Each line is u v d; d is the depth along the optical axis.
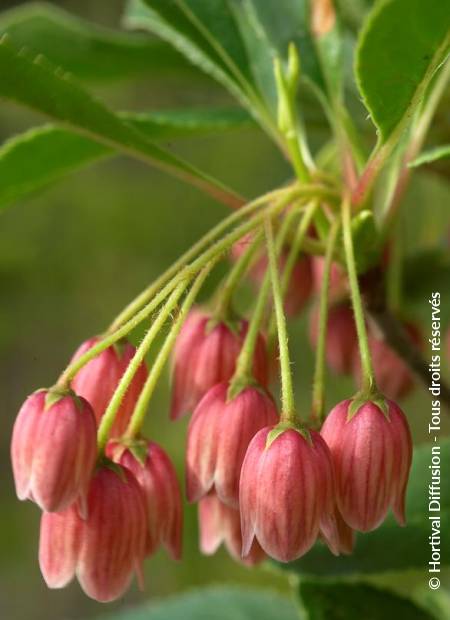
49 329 0.53
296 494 0.15
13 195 0.20
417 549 0.19
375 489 0.15
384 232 0.18
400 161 0.18
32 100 0.17
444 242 0.22
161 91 0.52
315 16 0.19
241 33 0.19
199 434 0.16
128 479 0.16
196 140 0.51
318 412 0.16
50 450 0.15
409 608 0.20
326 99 0.19
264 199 0.17
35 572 0.49
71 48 0.23
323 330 0.16
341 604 0.20
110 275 0.52
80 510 0.15
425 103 0.18
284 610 0.23
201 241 0.16
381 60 0.16
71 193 0.52
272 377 0.17
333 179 0.18
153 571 0.43
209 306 0.17
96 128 0.18
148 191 0.53
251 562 0.17
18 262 0.52
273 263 0.16
